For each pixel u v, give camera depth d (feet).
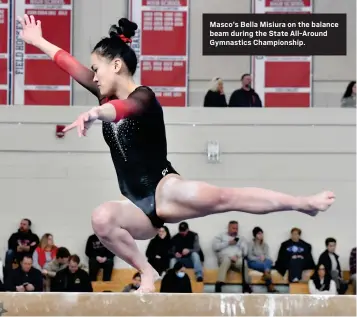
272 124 49.57
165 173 16.70
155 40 51.88
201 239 47.91
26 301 15.31
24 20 19.11
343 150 49.44
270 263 45.42
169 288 41.34
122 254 16.47
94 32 51.78
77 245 48.39
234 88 52.49
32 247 44.91
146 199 16.49
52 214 48.57
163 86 51.83
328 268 44.80
